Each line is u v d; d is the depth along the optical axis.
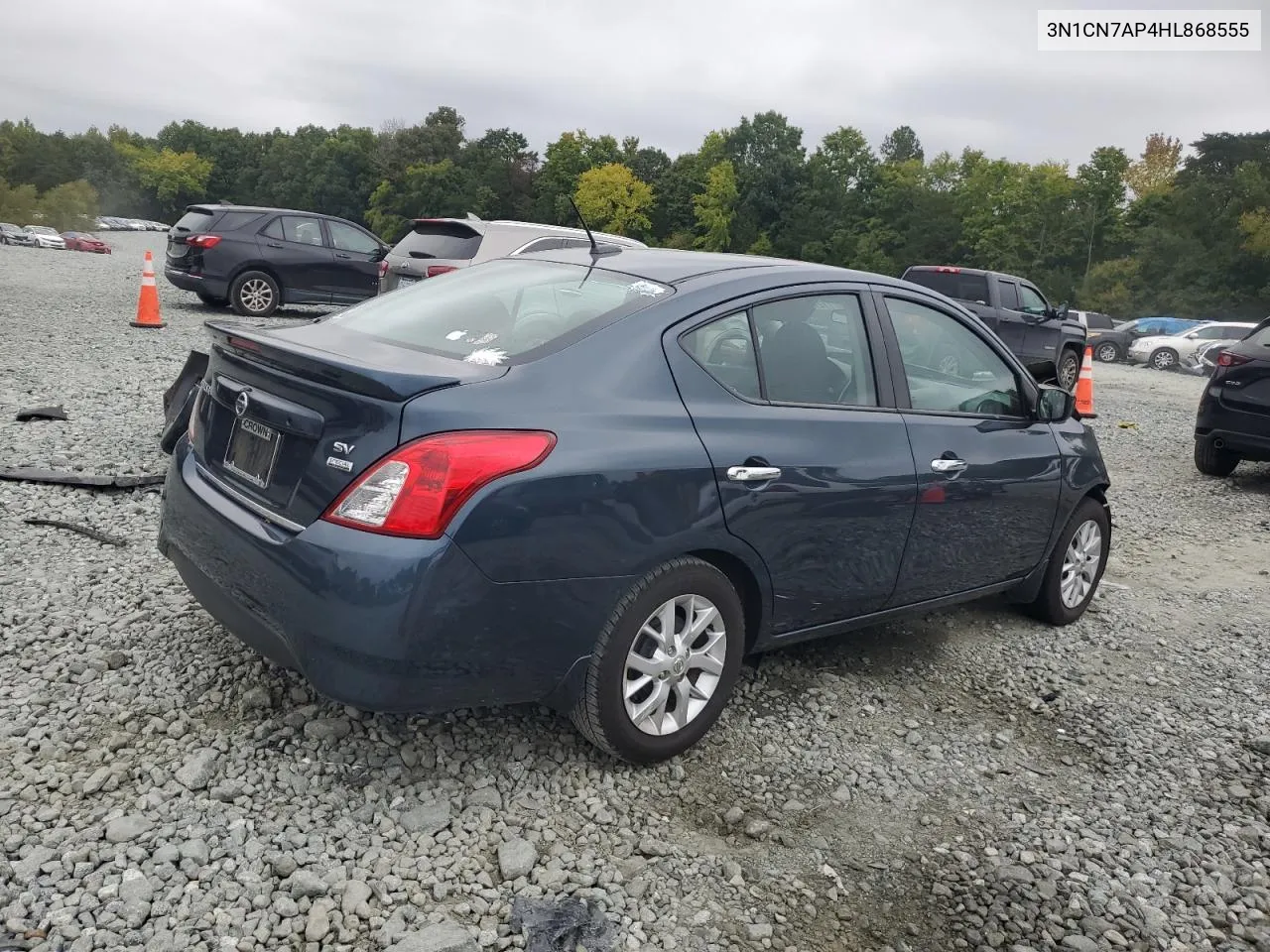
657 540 3.17
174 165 159.12
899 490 3.95
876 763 3.68
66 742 3.17
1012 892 3.01
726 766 3.54
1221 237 70.75
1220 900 3.05
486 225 11.59
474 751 3.39
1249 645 5.28
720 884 2.90
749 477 3.41
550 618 3.00
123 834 2.74
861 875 3.02
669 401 3.31
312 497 2.91
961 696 4.33
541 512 2.91
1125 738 4.07
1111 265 71.56
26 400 7.73
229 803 2.96
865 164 104.75
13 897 2.48
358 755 3.27
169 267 15.46
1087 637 5.19
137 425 7.26
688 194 111.19
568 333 3.28
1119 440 12.02
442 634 2.81
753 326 3.65
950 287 17.33
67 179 142.12
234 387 3.32
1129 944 2.83
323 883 2.66
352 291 16.14
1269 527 8.05
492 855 2.90
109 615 4.08
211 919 2.50
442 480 2.78
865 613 4.11
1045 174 84.75
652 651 3.32
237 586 3.09
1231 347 9.45
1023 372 4.80
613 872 2.87
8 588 4.23
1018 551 4.78
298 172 150.25
